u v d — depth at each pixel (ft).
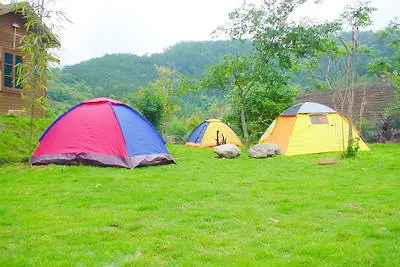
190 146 60.29
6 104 51.65
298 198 22.57
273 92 62.28
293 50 50.52
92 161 34.22
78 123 35.70
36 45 33.60
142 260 13.60
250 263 13.08
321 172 32.01
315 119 47.03
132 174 30.71
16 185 26.58
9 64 51.93
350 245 14.70
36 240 15.74
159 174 30.96
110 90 150.92
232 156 43.19
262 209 20.29
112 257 13.97
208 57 213.66
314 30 48.91
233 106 65.77
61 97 114.01
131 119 36.52
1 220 18.52
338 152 45.09
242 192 24.49
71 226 17.61
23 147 39.11
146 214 19.57
